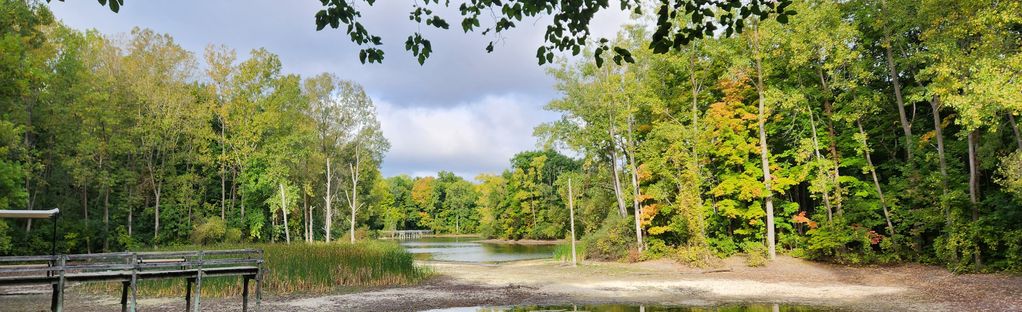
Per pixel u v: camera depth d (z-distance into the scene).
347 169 55.88
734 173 32.66
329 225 49.94
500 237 86.56
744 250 32.03
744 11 5.86
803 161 31.08
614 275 27.38
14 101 30.48
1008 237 22.31
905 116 28.27
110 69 43.06
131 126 43.78
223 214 48.25
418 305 17.92
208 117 46.91
